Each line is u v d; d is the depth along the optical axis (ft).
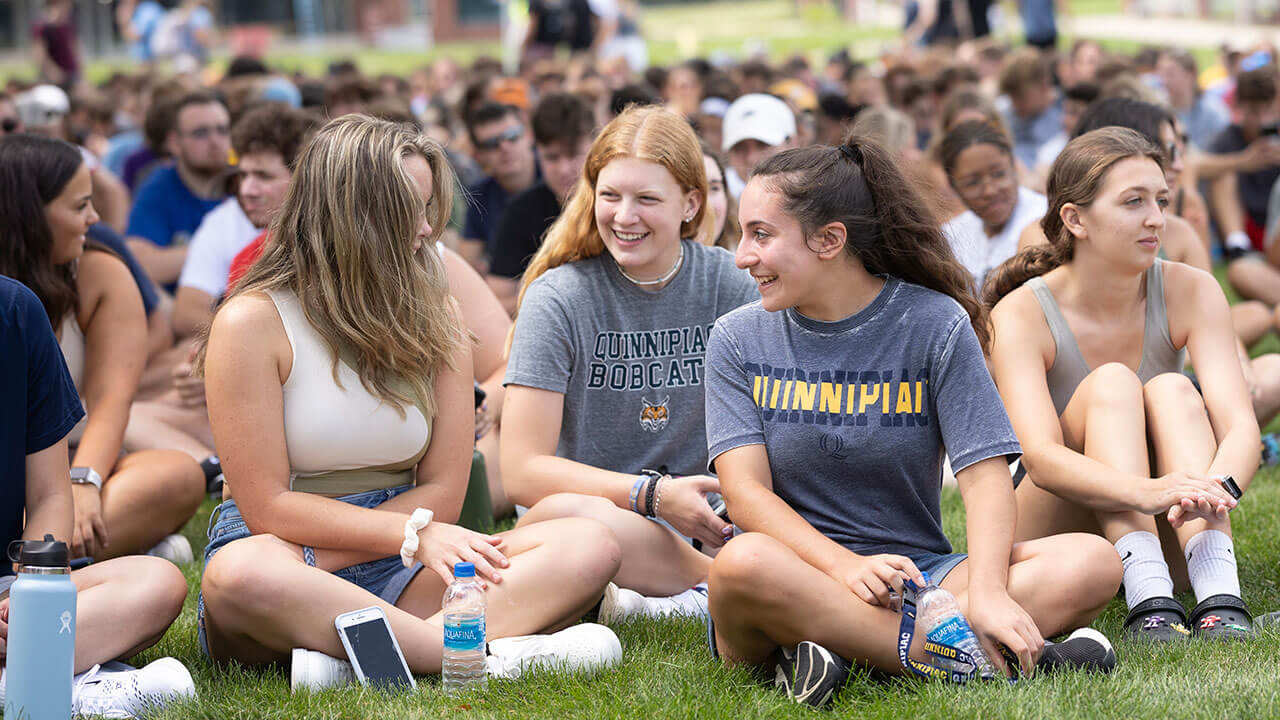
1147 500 11.76
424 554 11.55
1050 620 11.03
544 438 13.38
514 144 26.48
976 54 51.11
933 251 11.37
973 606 10.54
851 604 10.53
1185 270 13.64
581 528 12.00
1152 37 117.50
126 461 15.58
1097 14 152.87
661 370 13.66
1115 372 12.92
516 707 10.49
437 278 12.36
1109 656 10.66
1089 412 12.82
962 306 11.50
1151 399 12.92
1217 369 13.23
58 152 14.57
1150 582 11.94
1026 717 9.61
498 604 11.55
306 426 11.74
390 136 11.90
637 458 13.79
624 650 11.86
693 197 13.47
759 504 11.09
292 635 11.09
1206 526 12.12
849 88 47.91
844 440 11.23
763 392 11.48
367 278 11.74
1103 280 13.34
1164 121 16.89
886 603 10.52
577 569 11.79
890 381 11.22
